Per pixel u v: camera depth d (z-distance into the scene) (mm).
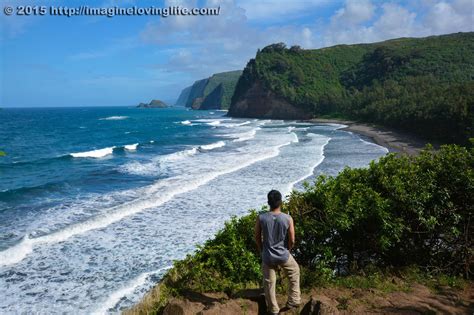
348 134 49125
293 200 6242
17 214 13312
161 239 10859
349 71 110000
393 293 4832
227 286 5141
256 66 111125
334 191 6113
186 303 4500
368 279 5391
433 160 6285
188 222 12336
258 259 5629
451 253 5875
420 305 4352
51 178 20344
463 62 84250
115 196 15805
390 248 6062
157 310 4844
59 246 10312
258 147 32844
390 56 98375
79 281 8430
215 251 5543
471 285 5254
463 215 5793
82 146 37344
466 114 38625
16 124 74750
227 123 76500
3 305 7453
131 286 8180
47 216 13086
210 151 30203
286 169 21719
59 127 65812
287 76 108312
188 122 79188
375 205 5652
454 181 5785
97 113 145000
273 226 4148
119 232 11406
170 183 18031
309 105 94500
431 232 5891
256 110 106438
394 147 35375
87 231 11461
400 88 75250
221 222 12305
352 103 82500
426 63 88562
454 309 4309
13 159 28250
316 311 3996
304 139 41156
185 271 5598
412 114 49312
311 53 122688
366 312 4156
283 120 91312
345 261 6164
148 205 14258
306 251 5918
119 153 30812
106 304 7492
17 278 8531
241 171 21219
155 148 34344
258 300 4562
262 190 16578
